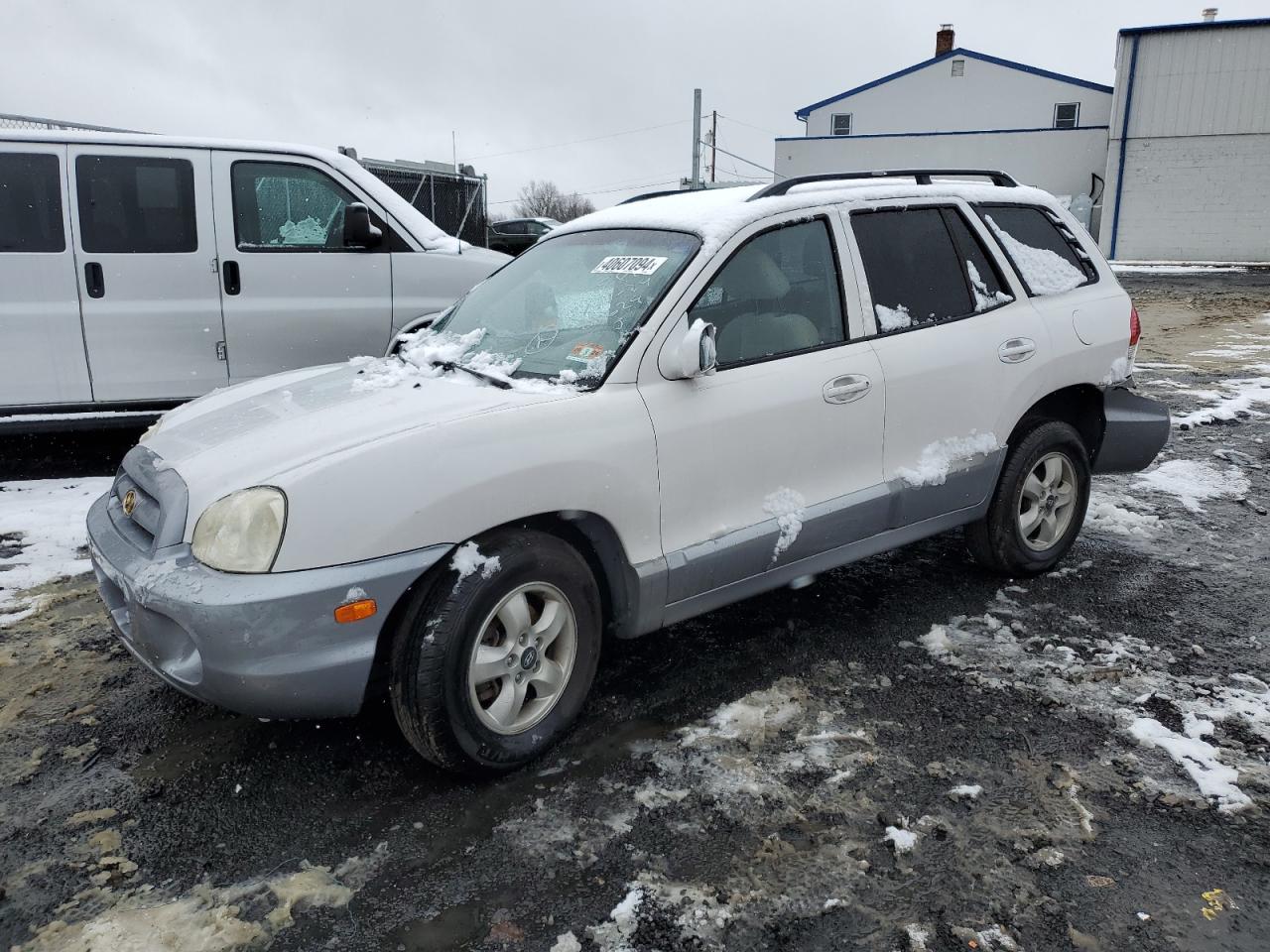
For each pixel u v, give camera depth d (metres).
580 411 2.96
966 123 37.75
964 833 2.63
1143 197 29.56
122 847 2.63
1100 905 2.36
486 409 2.91
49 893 2.45
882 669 3.57
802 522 3.44
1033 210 4.48
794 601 4.22
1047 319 4.22
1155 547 4.84
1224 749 3.02
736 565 3.32
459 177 14.70
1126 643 3.77
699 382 3.22
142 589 2.62
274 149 5.98
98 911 2.38
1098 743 3.06
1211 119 28.28
